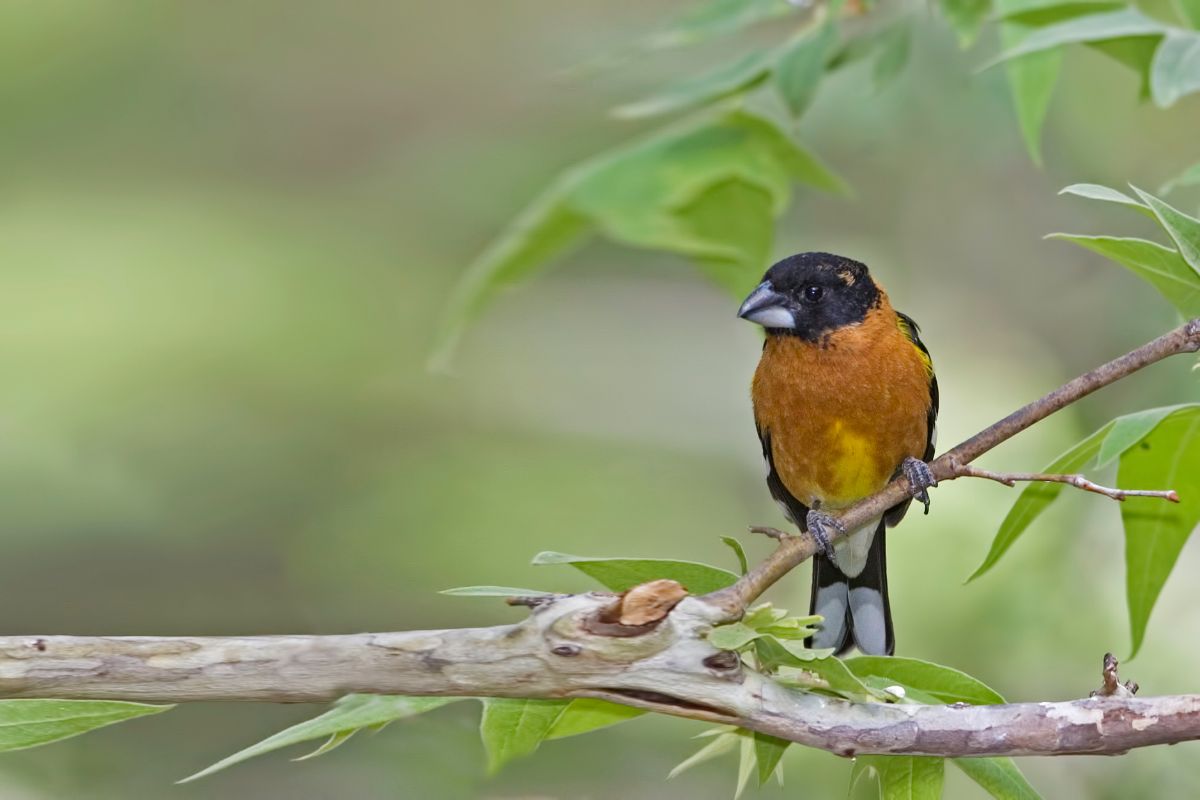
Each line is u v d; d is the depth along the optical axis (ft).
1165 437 21.27
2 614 50.65
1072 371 45.57
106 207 61.21
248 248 61.26
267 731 40.09
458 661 17.65
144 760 38.65
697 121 27.86
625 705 18.20
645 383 63.05
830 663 17.49
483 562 52.60
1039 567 37.88
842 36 26.99
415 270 62.95
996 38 36.58
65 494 51.98
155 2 62.08
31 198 60.39
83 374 54.70
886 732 17.69
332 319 60.34
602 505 55.42
